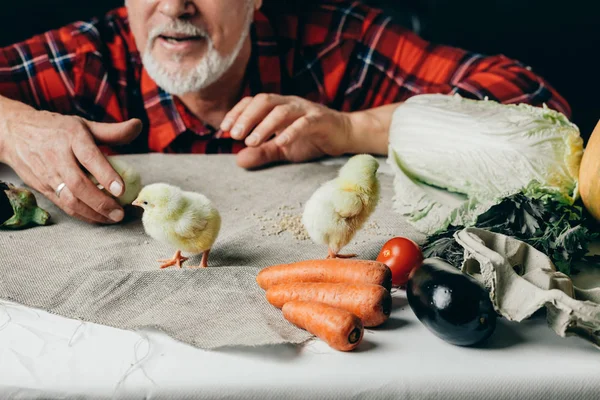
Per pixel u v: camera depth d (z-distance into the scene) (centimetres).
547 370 112
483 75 261
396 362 114
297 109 227
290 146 225
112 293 135
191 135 291
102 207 167
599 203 147
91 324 125
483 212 157
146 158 227
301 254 157
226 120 229
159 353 116
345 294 122
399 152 185
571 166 160
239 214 183
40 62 288
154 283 139
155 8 234
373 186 142
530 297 118
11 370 111
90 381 109
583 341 120
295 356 116
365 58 310
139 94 300
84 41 294
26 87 287
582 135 425
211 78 251
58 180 171
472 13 427
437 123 178
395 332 124
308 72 314
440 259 129
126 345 118
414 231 172
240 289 138
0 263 149
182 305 132
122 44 299
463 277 119
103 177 167
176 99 282
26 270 146
